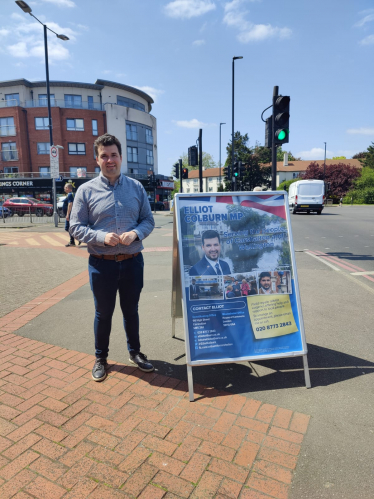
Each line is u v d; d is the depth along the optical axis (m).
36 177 35.66
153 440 2.11
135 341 2.99
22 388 2.68
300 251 8.93
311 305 4.55
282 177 72.06
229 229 2.78
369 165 57.72
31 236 13.09
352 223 16.53
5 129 35.47
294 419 2.29
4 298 5.01
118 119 38.38
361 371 2.89
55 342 3.52
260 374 2.88
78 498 1.71
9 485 1.79
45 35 16.91
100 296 2.73
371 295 4.98
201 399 2.53
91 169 37.34
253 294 2.77
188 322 2.65
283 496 1.72
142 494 1.74
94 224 2.70
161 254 8.68
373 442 2.07
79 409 2.42
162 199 45.97
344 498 1.70
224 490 1.76
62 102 36.66
